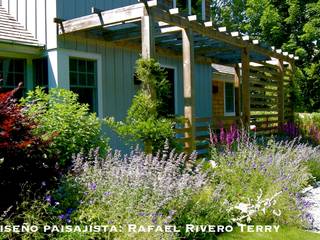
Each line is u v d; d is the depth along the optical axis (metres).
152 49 6.45
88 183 4.39
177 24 7.12
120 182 4.42
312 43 22.38
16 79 7.85
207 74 12.89
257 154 6.78
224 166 6.27
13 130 3.93
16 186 3.96
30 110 5.50
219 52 11.35
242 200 5.48
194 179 5.24
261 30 23.88
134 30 7.91
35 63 8.06
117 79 9.03
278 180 5.73
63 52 7.73
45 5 7.78
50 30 7.69
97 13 7.02
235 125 8.84
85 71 8.31
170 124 6.37
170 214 4.08
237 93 13.88
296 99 13.46
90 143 5.92
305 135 11.82
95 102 8.52
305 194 6.62
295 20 21.86
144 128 6.11
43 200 3.97
